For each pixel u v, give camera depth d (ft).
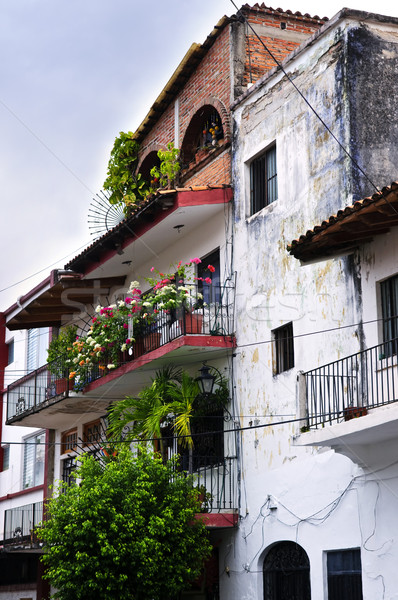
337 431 44.29
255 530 56.18
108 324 69.21
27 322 87.56
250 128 62.49
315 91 55.01
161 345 63.31
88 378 73.56
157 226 66.90
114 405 65.10
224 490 59.47
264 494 55.67
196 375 65.00
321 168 53.62
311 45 55.88
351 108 51.70
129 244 70.90
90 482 53.62
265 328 57.88
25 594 88.17
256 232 60.08
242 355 60.23
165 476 54.29
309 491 51.57
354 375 47.98
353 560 48.03
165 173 73.46
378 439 45.29
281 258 56.85
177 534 52.75
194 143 73.97
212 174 67.67
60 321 87.61
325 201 52.85
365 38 53.11
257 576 55.52
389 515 45.14
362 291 48.26
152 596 51.57
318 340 51.90
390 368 45.52
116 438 67.00
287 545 53.98
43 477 90.84
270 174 60.44
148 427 59.36
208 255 66.49
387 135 52.24
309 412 51.13
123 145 82.17
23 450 96.84
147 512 52.70
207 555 55.93
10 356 103.86
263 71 67.41
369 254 47.91
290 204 56.44
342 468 49.06
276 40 68.64
